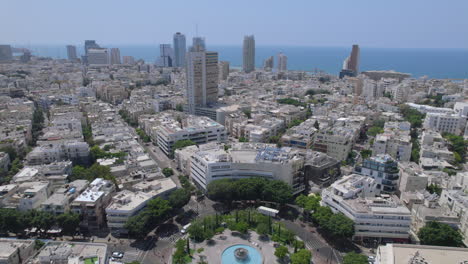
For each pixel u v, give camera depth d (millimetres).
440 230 198250
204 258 198250
